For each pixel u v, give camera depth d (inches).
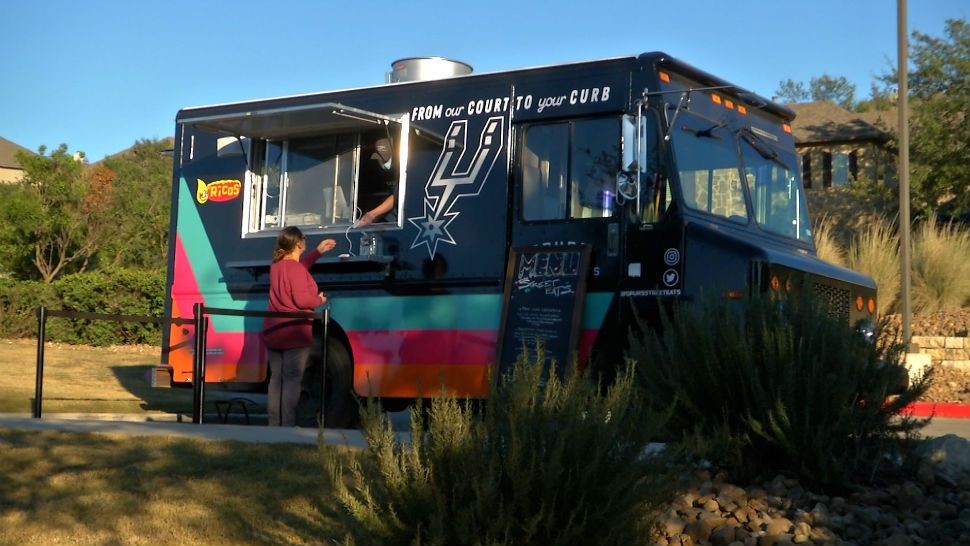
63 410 483.8
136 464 283.6
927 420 264.2
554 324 370.3
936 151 1157.1
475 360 391.5
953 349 660.7
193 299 461.4
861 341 261.6
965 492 252.2
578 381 194.9
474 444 183.2
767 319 261.6
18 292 870.4
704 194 374.6
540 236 383.2
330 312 423.5
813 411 251.0
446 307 399.2
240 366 445.4
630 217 366.0
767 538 220.5
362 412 197.0
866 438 259.1
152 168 1942.7
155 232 1397.6
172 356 465.4
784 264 351.6
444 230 402.9
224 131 435.8
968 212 1189.7
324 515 242.7
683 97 371.2
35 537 232.5
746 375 253.6
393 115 413.4
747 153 402.3
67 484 266.5
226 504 252.1
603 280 368.2
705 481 256.1
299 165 441.4
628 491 187.0
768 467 259.0
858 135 1437.0
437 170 407.8
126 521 242.1
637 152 355.6
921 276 753.6
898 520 235.6
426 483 182.2
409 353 405.1
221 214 457.4
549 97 388.8
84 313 377.7
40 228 1246.9
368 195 423.5
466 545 178.7
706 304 273.7
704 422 258.1
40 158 1274.6
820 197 1342.3
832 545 219.6
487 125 399.9
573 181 380.2
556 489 181.0
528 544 180.1
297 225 437.7
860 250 768.9
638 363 269.4
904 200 633.0
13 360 679.7
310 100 440.8
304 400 430.9
